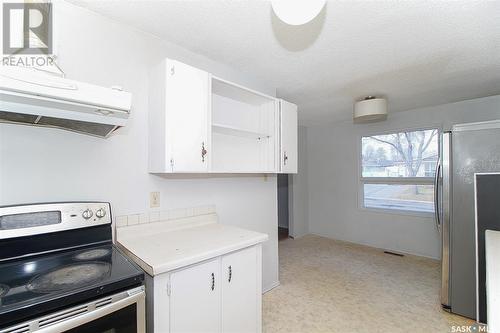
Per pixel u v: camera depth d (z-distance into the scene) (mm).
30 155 1269
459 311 2088
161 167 1526
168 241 1515
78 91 1008
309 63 2125
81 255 1259
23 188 1249
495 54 1935
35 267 1105
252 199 2461
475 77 2410
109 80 1531
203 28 1629
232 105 2252
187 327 1263
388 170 4016
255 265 1646
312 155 4996
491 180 1889
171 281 1198
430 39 1717
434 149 3527
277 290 2588
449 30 1600
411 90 2801
